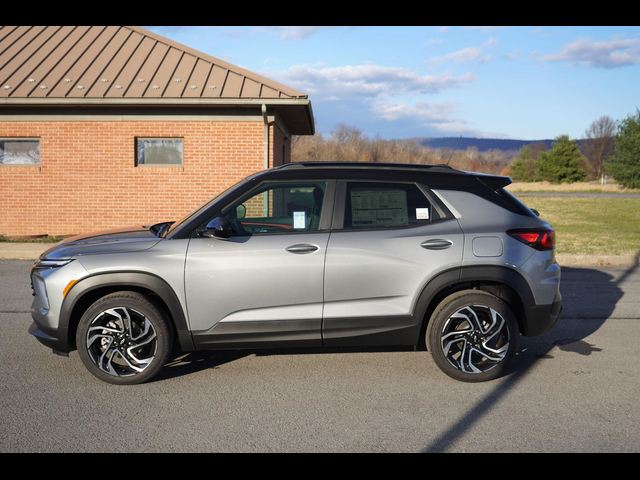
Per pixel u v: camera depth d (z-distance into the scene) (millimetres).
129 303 4348
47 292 4359
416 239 4488
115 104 13008
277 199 4586
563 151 71250
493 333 4488
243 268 4387
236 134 13688
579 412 3971
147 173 13742
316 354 5270
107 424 3719
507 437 3564
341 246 4449
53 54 14719
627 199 32969
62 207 13797
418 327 4508
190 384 4480
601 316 6941
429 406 4062
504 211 4633
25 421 3754
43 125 13547
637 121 51625
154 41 15539
